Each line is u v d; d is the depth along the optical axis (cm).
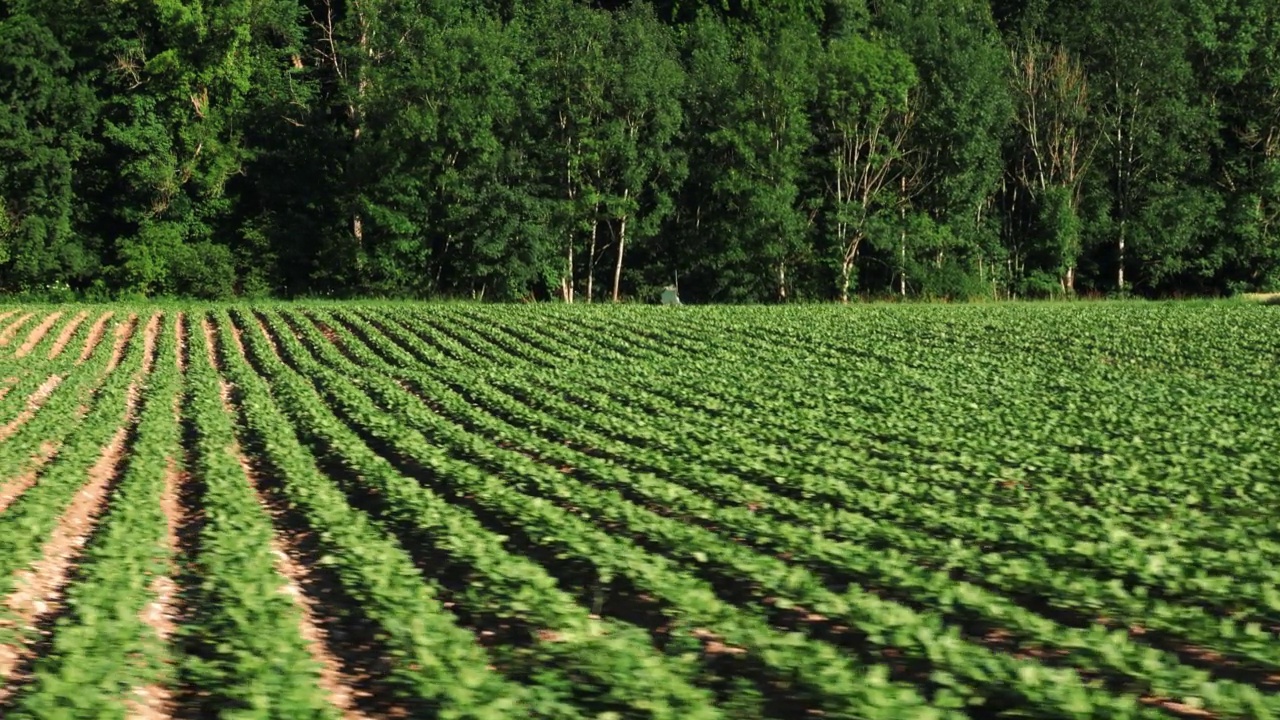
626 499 1638
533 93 6938
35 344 4191
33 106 6406
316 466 2008
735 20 8219
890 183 7250
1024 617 962
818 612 1017
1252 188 7225
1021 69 7744
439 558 1314
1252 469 1625
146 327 4625
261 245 6900
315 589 1208
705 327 4247
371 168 6800
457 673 855
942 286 7019
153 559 1280
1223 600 1038
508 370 3303
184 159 6825
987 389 2628
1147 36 7194
